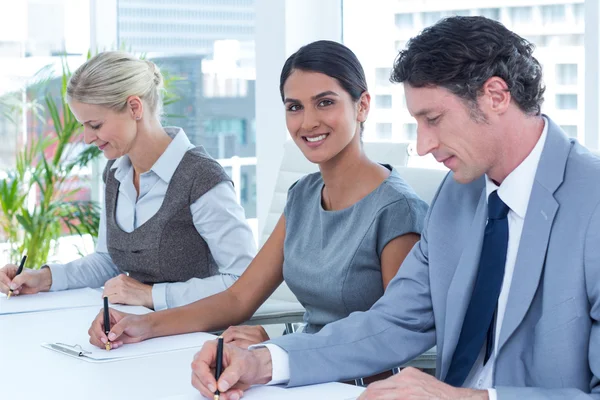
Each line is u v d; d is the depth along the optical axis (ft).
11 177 14.88
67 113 14.43
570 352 4.92
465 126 5.15
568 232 5.04
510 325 5.17
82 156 14.71
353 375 5.63
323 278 7.10
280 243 7.80
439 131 5.21
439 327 5.69
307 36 12.82
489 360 5.49
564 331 4.94
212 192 8.69
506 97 5.14
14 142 15.70
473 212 5.77
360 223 7.01
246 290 7.67
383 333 5.82
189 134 14.94
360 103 7.15
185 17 14.82
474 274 5.57
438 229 5.88
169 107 15.07
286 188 10.16
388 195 6.93
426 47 5.13
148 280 8.93
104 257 9.53
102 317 6.52
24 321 7.41
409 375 4.87
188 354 6.20
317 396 5.15
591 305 4.94
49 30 15.79
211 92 14.57
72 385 5.43
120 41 15.75
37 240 14.53
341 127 6.98
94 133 8.52
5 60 15.62
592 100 9.85
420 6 11.69
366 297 6.97
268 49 12.77
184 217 8.70
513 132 5.24
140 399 5.11
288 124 7.18
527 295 5.14
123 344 6.52
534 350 5.07
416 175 8.32
